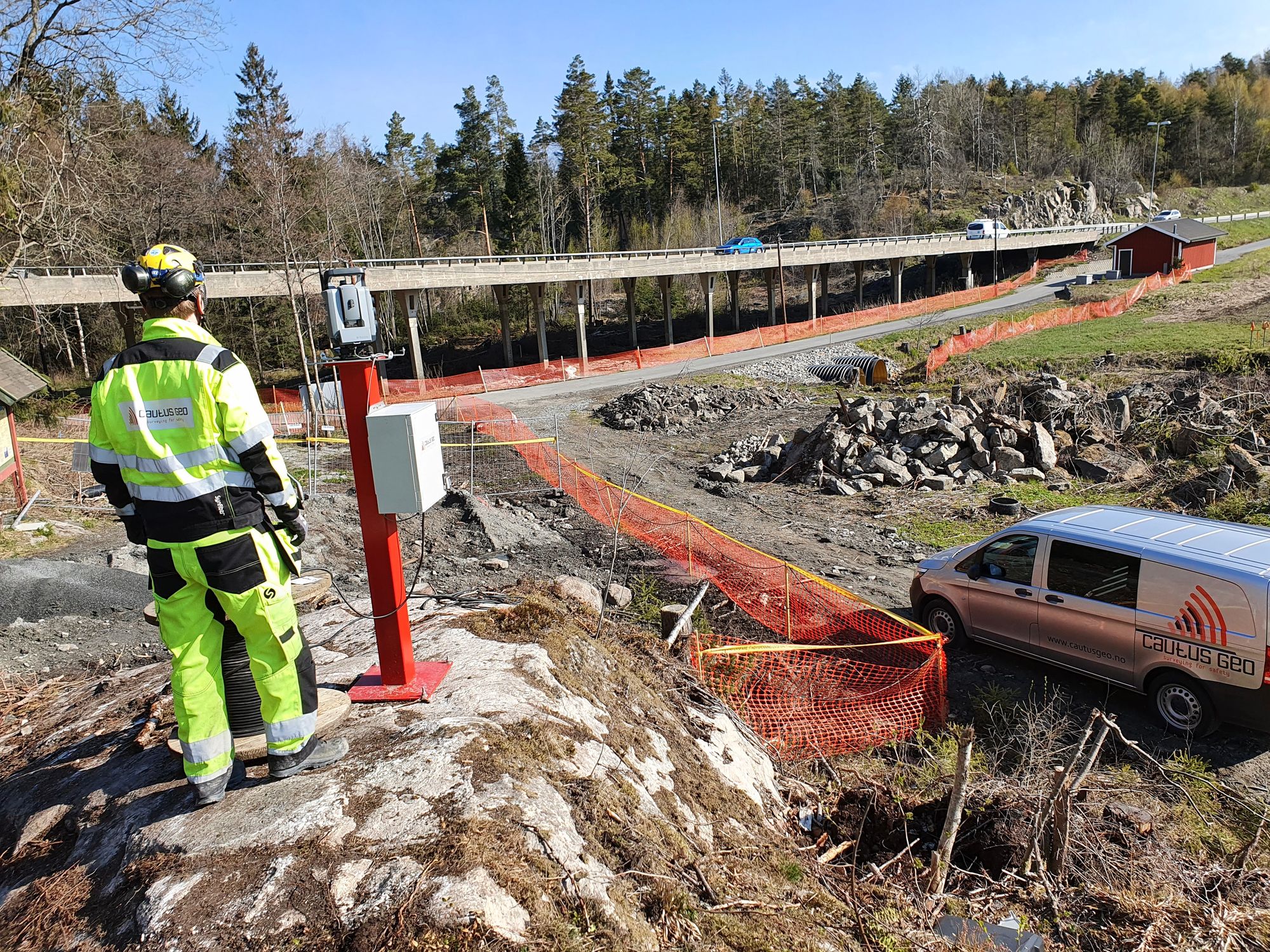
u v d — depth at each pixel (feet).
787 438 72.18
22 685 23.22
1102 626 24.17
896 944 13.04
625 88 308.60
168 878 9.98
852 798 18.67
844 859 16.88
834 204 306.76
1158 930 14.67
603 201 301.43
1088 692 25.39
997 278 209.77
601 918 10.00
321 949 8.96
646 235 283.79
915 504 47.70
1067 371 84.53
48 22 60.75
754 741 20.49
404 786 11.48
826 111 357.82
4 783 14.17
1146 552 23.43
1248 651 20.95
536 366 144.15
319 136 141.59
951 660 28.17
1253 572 21.17
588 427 88.17
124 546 37.88
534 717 13.84
